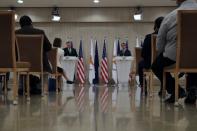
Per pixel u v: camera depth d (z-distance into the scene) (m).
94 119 2.14
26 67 3.58
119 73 9.93
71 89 7.41
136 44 11.99
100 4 11.59
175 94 3.12
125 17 12.05
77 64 11.62
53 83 6.34
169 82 3.63
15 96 3.30
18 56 4.46
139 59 5.99
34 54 4.48
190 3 3.36
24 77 4.70
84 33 12.18
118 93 5.61
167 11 11.98
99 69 11.92
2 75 5.61
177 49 3.10
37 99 4.04
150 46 4.57
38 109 2.79
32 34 4.52
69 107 2.98
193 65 3.11
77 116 2.30
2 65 3.33
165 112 2.56
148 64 4.63
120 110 2.71
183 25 3.06
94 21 12.09
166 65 3.50
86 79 12.05
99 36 12.12
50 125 1.88
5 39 3.29
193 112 2.56
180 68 3.12
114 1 11.12
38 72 4.52
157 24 4.48
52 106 3.08
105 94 5.28
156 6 11.95
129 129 1.73
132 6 11.94
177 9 3.35
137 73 6.01
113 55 11.76
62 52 6.11
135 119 2.14
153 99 4.02
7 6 11.77
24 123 1.96
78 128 1.77
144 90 5.28
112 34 12.11
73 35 12.16
